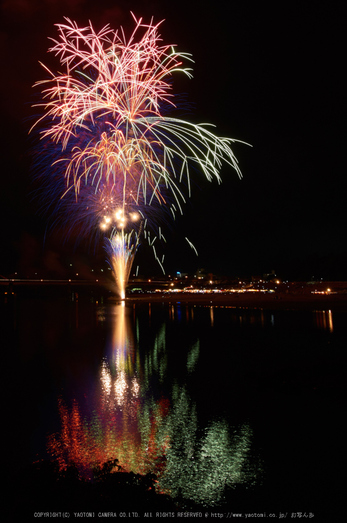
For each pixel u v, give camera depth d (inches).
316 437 585.0
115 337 1748.3
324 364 1054.4
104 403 777.6
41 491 273.6
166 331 1941.4
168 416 693.9
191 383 913.5
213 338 1649.9
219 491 447.5
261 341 1519.4
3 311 3543.3
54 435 619.2
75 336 1800.0
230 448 557.9
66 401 794.8
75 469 303.3
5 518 246.1
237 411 705.6
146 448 567.5
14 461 533.0
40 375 1023.0
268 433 604.7
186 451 554.6
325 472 483.5
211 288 7834.6
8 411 735.1
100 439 600.7
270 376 946.7
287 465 504.7
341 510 406.3
